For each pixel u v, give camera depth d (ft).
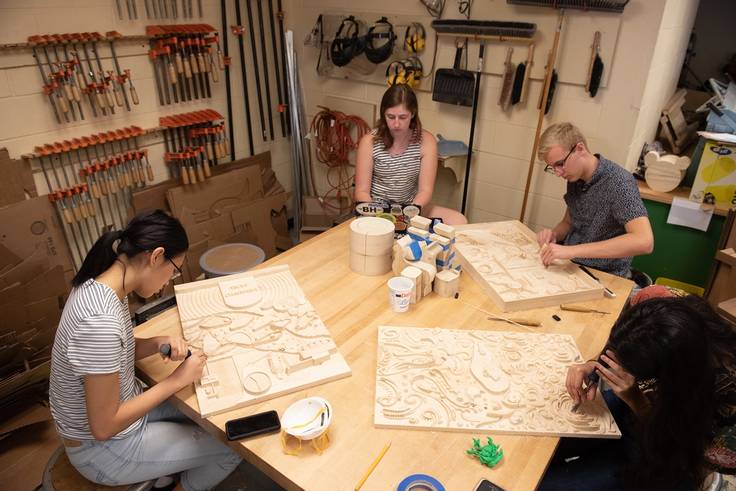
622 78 8.36
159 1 9.20
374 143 8.45
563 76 8.89
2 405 7.07
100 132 8.91
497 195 10.52
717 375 3.57
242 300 5.37
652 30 7.85
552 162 6.55
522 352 4.77
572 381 4.23
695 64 11.46
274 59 11.80
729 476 4.25
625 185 6.40
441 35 9.82
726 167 7.99
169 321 5.19
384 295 5.69
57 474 4.69
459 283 5.98
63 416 4.29
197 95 10.30
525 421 3.99
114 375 3.90
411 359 4.58
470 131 10.21
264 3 11.18
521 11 8.82
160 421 4.88
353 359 4.66
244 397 4.14
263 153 11.85
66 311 4.10
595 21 8.25
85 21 8.29
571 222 7.49
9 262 7.39
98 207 9.25
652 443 3.69
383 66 10.82
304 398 4.21
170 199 9.81
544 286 5.74
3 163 7.71
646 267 9.35
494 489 3.38
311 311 5.25
